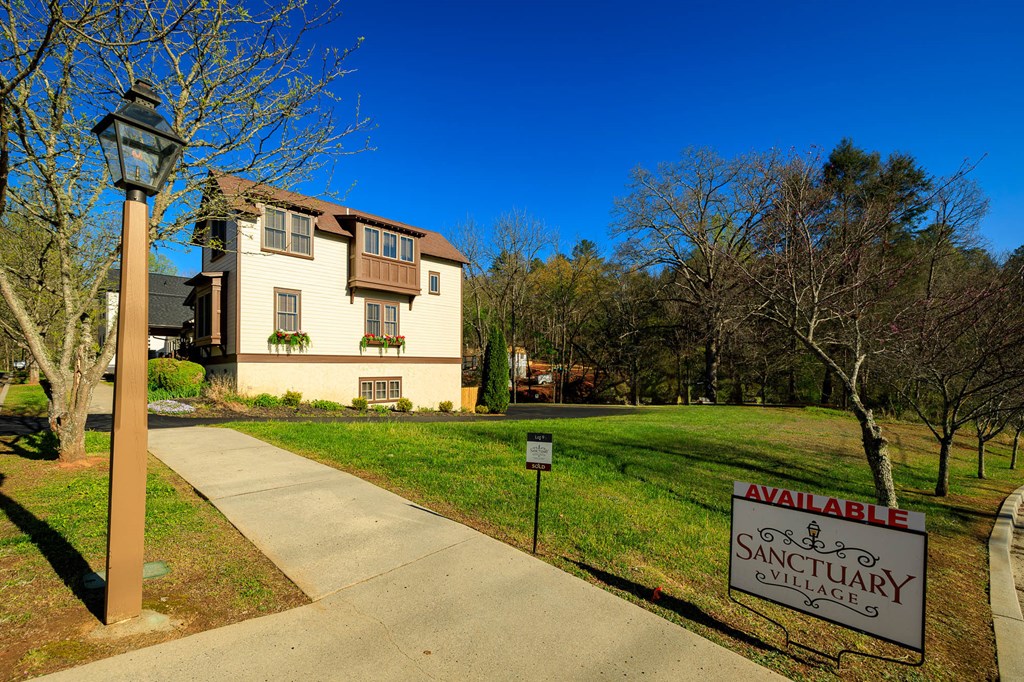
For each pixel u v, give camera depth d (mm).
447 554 4219
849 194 6844
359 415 16125
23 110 5648
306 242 17234
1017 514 7680
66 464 6430
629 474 7391
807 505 3230
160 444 8258
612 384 36188
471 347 40688
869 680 2936
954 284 8531
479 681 2605
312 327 17281
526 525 5027
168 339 24188
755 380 29594
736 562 3475
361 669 2643
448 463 7281
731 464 8859
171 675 2490
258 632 2953
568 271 38750
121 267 2934
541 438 4438
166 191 6773
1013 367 6918
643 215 28125
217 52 6496
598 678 2680
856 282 6277
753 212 7812
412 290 19922
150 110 3020
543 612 3357
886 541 2928
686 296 28469
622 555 4457
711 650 3016
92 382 6766
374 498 5590
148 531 4398
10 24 5090
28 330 6227
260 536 4418
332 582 3654
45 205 6805
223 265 16641
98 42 4652
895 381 8711
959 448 15039
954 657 3311
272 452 7727
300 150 7062
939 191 7742
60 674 2438
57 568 3588
